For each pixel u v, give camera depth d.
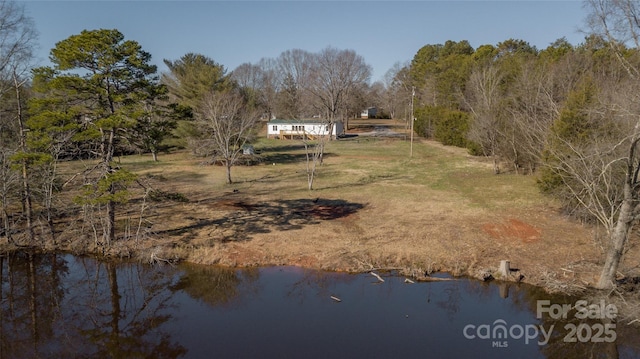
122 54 14.83
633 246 15.60
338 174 32.12
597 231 15.30
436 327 11.52
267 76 80.38
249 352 10.39
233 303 13.12
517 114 27.61
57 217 20.39
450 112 50.16
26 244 17.62
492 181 27.66
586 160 14.05
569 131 18.06
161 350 10.67
